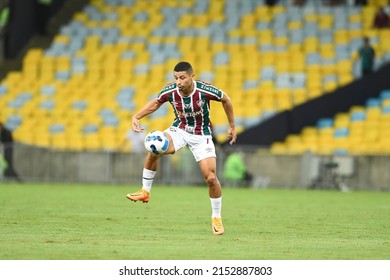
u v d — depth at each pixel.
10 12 120.19
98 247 35.28
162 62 114.38
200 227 44.16
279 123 97.12
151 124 102.06
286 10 120.31
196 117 39.84
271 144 97.06
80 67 116.06
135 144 97.81
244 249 35.50
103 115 106.81
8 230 41.41
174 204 60.62
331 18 117.25
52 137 104.50
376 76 99.56
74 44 119.75
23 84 114.62
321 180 87.31
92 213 51.72
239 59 112.12
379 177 85.94
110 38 119.94
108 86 112.44
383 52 109.06
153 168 41.06
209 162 40.00
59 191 75.31
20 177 91.56
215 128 100.50
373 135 96.19
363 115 98.31
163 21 122.25
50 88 113.38
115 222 46.09
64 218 48.03
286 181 88.12
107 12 125.12
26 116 109.19
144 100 108.44
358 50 109.00
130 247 35.44
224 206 60.28
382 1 120.69
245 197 71.75
